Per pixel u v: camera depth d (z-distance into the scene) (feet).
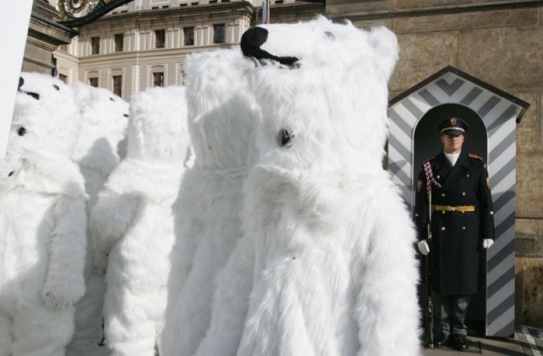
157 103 10.90
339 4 17.28
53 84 10.42
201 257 7.90
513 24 15.70
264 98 5.95
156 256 10.49
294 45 5.90
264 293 5.71
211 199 8.00
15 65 5.35
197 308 7.65
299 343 5.40
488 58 15.92
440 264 13.21
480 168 13.39
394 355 5.13
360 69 5.90
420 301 13.91
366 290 5.35
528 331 14.92
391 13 16.71
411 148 14.47
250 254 6.47
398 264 5.41
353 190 5.61
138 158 10.98
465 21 16.10
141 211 10.55
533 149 15.55
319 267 5.57
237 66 7.99
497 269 14.06
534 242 15.49
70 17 19.33
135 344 10.56
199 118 8.16
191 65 8.61
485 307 14.66
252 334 5.61
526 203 15.60
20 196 9.66
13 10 5.33
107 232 10.62
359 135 5.80
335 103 5.72
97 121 13.24
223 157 8.08
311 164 5.68
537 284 15.40
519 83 15.67
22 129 9.68
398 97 14.44
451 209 13.26
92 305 11.85
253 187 6.08
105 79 111.04
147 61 104.88
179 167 10.92
